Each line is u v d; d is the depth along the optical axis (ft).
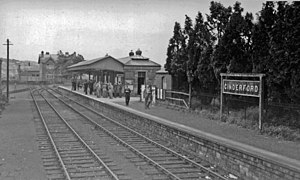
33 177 35.99
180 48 91.76
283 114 51.85
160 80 127.75
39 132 64.90
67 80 323.98
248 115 59.72
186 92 88.12
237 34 65.98
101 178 35.70
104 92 134.10
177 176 36.63
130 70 140.26
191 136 46.65
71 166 40.19
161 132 57.47
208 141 42.22
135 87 140.67
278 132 48.75
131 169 39.42
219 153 39.93
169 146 52.21
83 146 51.96
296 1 47.80
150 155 46.21
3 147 50.96
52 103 133.80
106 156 45.52
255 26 56.65
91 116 93.30
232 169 37.32
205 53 75.20
